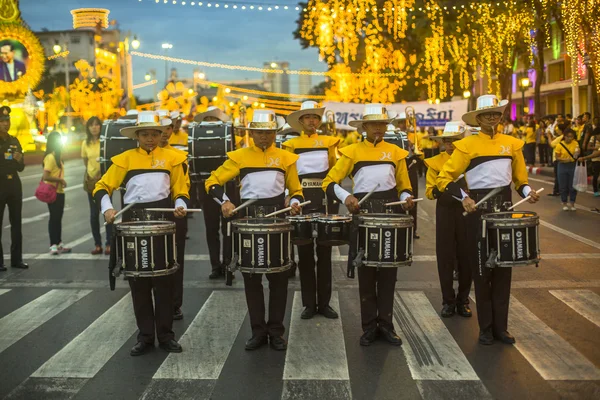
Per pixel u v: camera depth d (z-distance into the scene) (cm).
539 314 716
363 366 578
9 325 710
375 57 3459
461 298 731
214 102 6600
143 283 617
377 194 659
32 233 1341
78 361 600
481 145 633
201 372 570
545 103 4822
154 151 655
